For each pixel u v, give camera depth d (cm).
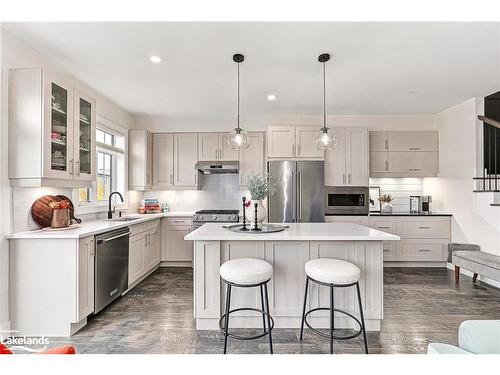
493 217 377
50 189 291
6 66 236
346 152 468
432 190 500
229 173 515
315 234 238
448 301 317
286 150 460
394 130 494
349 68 304
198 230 264
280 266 253
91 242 263
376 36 241
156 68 302
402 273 426
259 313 254
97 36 240
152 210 486
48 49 261
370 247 251
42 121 240
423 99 412
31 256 240
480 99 404
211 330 252
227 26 225
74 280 241
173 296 335
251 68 303
